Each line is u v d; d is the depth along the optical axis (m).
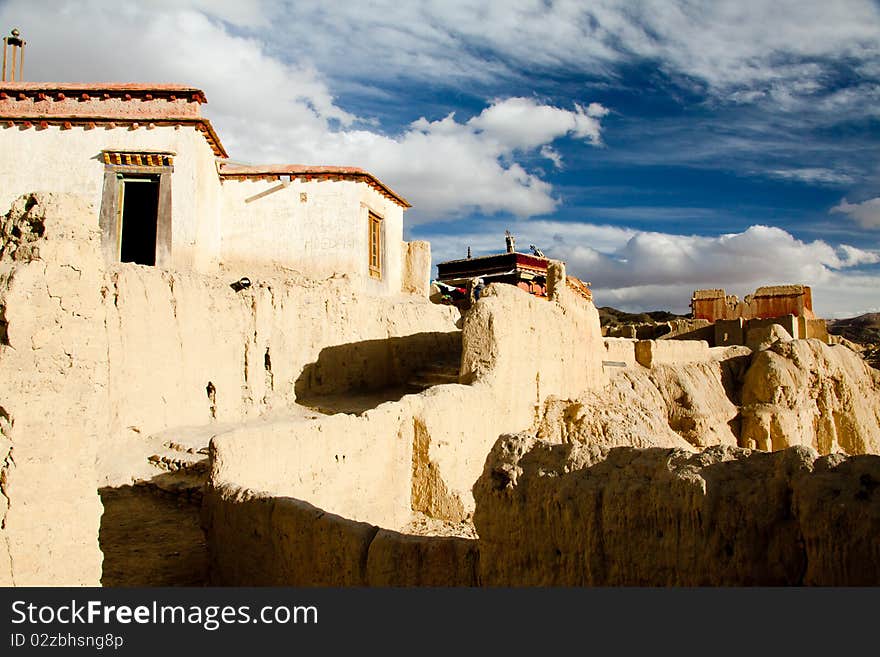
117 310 11.75
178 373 13.06
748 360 29.02
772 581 4.88
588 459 5.82
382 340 19.72
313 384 16.98
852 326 76.38
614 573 5.43
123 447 11.76
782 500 4.93
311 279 18.52
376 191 21.31
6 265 5.82
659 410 23.42
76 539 5.68
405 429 12.26
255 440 9.03
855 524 4.48
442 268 39.44
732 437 25.45
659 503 5.25
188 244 16.42
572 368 20.14
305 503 7.55
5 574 5.20
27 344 5.54
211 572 8.39
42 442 5.51
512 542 5.98
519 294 16.59
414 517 12.27
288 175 19.86
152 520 10.27
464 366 15.46
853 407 28.17
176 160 16.45
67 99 16.69
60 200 6.05
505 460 6.19
